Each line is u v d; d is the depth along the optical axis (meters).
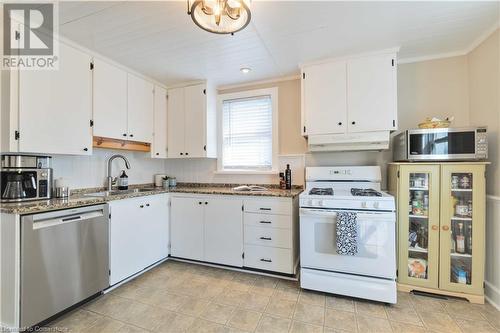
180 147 3.08
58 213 1.70
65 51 2.00
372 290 1.90
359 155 2.62
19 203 1.71
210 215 2.61
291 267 2.29
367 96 2.24
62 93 1.98
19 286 1.50
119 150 2.85
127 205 2.27
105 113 2.34
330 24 1.81
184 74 2.79
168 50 2.21
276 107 2.95
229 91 3.18
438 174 2.00
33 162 1.87
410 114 2.44
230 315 1.78
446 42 2.10
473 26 1.85
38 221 1.60
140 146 2.82
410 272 2.10
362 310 1.83
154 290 2.13
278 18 1.72
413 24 1.81
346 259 1.97
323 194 2.17
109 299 1.99
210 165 3.27
